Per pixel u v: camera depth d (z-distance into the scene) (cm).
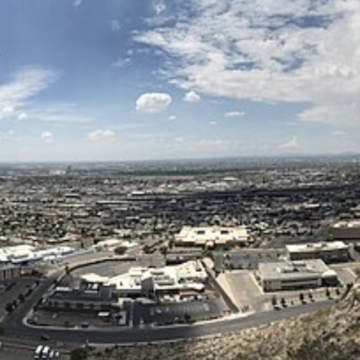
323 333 10044
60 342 16950
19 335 17700
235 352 11331
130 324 18388
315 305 19662
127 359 14238
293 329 10944
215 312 19325
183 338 16625
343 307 10719
